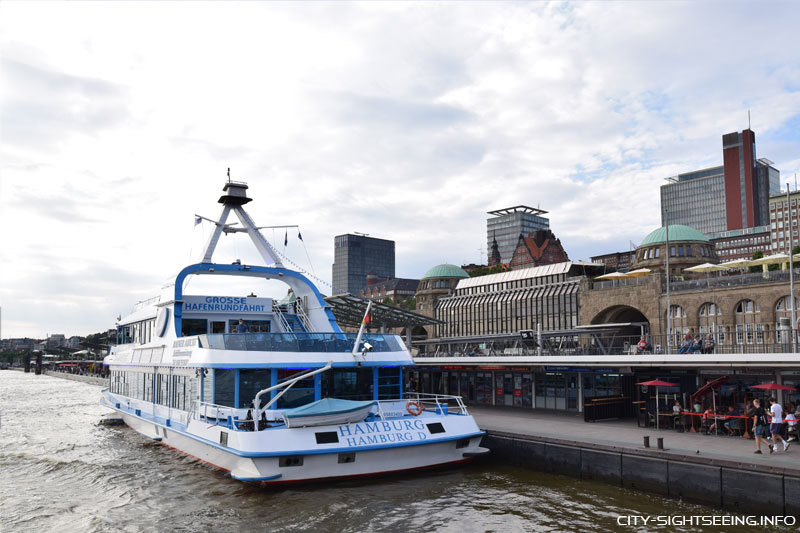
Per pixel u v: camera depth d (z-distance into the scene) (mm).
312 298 32812
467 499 21703
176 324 30219
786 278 59062
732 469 20141
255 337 24859
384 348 26797
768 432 25875
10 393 95188
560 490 22844
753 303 62094
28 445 36438
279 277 33219
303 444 22125
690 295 67500
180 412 29031
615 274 73250
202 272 31000
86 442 36781
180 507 21500
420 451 24359
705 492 20750
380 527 19000
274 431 22094
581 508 20703
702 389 27828
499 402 42156
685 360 27938
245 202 34219
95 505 22391
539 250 193125
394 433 23703
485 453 25562
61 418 54062
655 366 30484
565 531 18594
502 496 22062
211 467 25922
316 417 22500
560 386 38375
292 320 32938
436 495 22094
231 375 25000
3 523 20562
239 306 32500
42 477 27500
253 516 20047
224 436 23438
